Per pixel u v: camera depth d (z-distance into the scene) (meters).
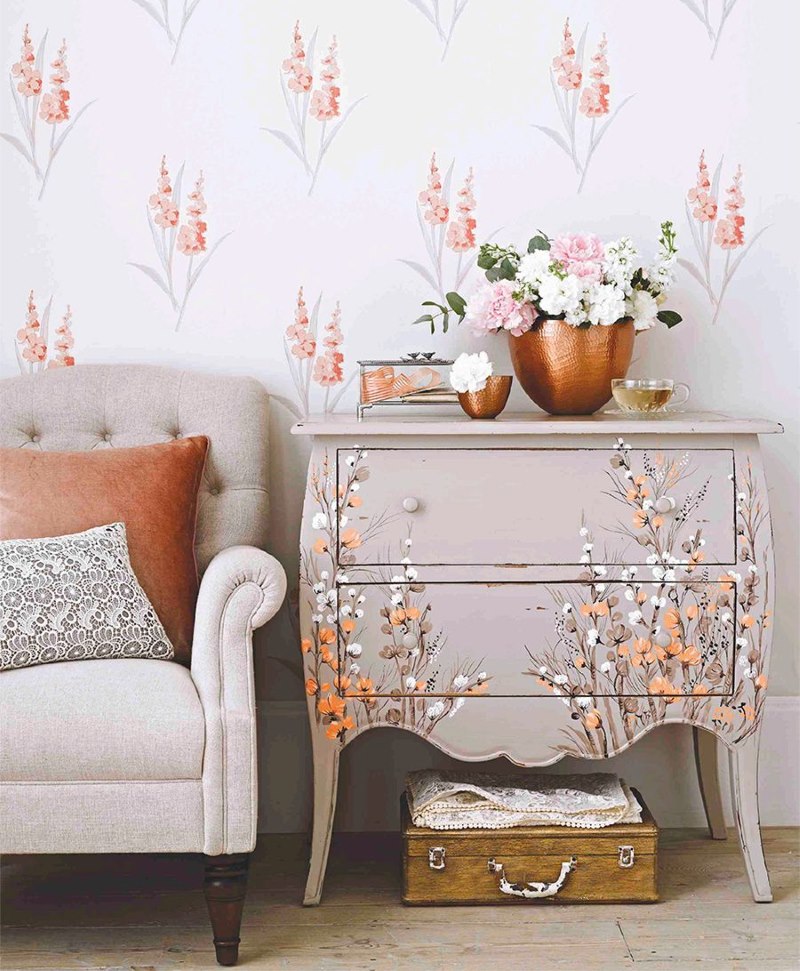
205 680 1.93
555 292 2.24
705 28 2.56
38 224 2.57
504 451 2.16
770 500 2.64
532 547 2.17
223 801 1.89
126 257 2.58
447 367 2.56
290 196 2.57
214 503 2.41
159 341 2.60
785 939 2.05
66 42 2.54
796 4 2.56
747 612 2.18
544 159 2.58
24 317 2.59
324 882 2.33
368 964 1.96
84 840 1.87
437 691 2.18
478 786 2.30
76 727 1.85
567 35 2.55
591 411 2.40
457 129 2.57
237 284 2.59
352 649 2.17
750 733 2.20
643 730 2.19
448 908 2.19
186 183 2.57
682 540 2.17
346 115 2.56
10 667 2.00
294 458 2.62
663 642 2.17
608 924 2.12
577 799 2.23
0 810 1.85
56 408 2.45
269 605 1.96
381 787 2.62
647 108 2.57
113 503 2.24
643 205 2.59
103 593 2.08
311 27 2.54
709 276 2.60
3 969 1.94
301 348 2.60
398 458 2.16
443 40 2.55
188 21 2.54
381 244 2.58
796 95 2.58
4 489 2.23
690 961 1.97
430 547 2.17
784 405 2.63
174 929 2.10
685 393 2.39
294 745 2.62
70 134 2.56
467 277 2.59
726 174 2.59
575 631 2.17
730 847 2.51
